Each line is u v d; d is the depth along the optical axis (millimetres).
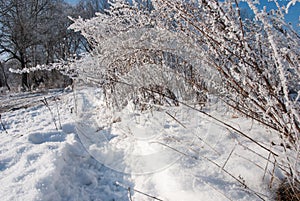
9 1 21562
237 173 1756
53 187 2027
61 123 3881
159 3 1812
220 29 1583
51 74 16500
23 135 3334
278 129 1535
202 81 2734
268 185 1613
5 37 22141
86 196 2141
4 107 6934
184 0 1652
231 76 1599
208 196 1593
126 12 2365
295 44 1386
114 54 2918
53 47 24375
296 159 1299
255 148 1947
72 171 2473
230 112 2645
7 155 2621
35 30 22594
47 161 2359
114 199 2057
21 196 1829
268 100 1396
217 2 1447
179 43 2084
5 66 24000
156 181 2010
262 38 1552
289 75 1600
